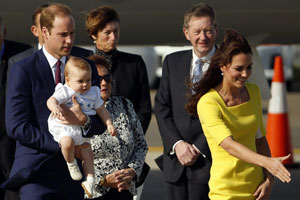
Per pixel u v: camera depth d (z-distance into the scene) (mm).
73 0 29141
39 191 14547
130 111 17000
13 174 14711
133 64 18656
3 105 17719
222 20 31234
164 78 18516
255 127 14094
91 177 14812
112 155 16547
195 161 17594
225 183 13867
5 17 30766
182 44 32812
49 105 14180
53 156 14641
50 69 14844
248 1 30812
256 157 12852
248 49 13422
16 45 18672
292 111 59500
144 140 17188
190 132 17766
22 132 14312
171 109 18453
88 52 18109
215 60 13688
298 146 40094
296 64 128250
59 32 14383
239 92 14031
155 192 27656
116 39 18469
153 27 31578
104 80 16484
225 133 13391
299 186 28672
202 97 14070
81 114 14367
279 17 31234
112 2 30312
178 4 30781
